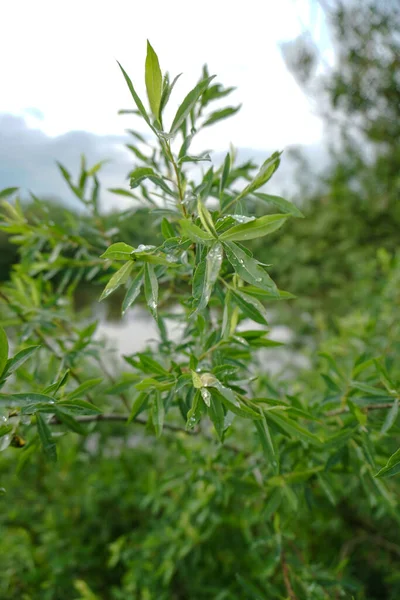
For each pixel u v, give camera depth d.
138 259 0.31
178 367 0.42
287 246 2.64
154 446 1.12
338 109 2.54
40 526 1.01
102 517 1.10
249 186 0.37
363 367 0.48
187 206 0.40
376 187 2.55
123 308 0.32
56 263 0.66
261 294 0.37
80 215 0.68
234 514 0.83
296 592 0.53
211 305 0.50
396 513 0.54
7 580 0.91
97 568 1.05
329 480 0.50
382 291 1.19
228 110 0.52
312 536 0.95
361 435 0.47
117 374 0.98
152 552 0.87
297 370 1.29
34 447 0.44
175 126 0.33
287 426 0.40
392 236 2.52
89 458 1.08
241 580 0.51
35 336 0.65
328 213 2.62
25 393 0.35
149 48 0.31
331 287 2.63
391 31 2.27
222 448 0.64
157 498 0.84
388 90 2.36
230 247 0.29
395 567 0.94
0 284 0.68
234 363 0.44
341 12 2.32
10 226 0.61
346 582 0.55
